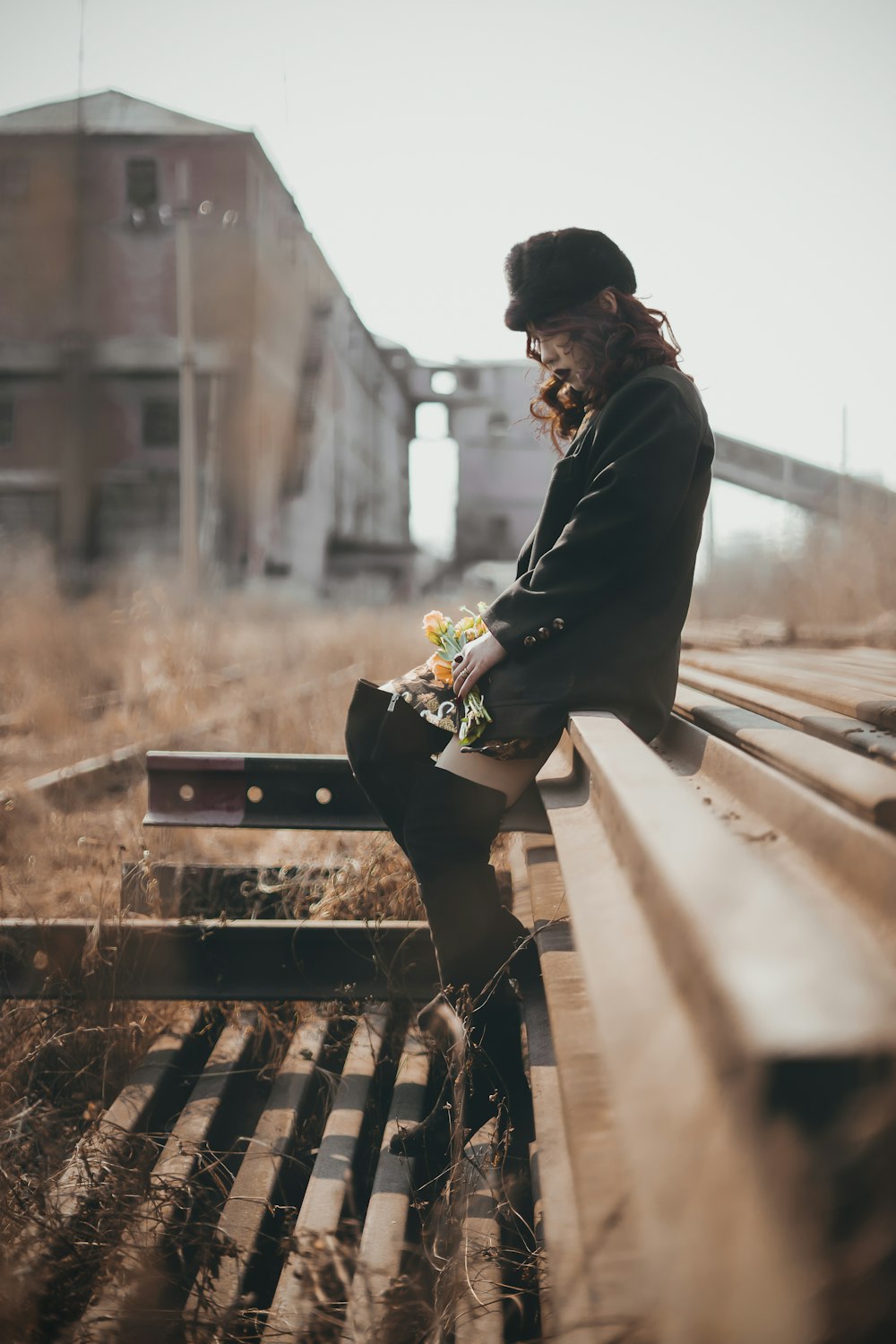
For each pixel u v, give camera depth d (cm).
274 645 1275
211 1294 156
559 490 192
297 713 591
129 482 3384
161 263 3378
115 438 3403
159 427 3400
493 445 6091
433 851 186
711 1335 44
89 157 3394
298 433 3822
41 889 350
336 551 4409
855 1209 38
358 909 298
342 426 4519
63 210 3378
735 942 49
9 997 251
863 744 161
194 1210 181
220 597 1944
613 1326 78
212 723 625
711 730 182
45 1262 151
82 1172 180
